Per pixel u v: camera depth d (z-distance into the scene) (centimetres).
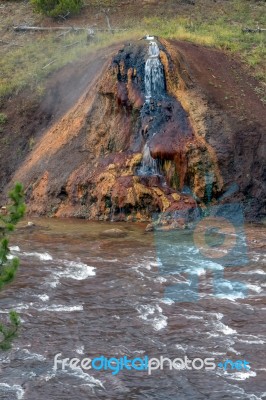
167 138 2239
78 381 1023
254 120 2400
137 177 2170
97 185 2216
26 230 2002
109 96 2431
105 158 2311
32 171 2453
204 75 2609
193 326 1244
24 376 1034
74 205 2255
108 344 1159
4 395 973
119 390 995
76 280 1502
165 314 1305
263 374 1054
